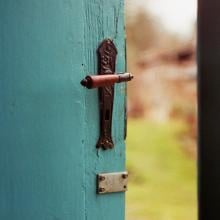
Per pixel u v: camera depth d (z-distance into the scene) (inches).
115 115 45.0
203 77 43.5
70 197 43.4
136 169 96.5
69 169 43.3
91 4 43.6
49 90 42.3
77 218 43.8
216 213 44.0
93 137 44.1
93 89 43.8
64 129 42.9
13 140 41.5
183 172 95.3
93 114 44.0
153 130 96.8
